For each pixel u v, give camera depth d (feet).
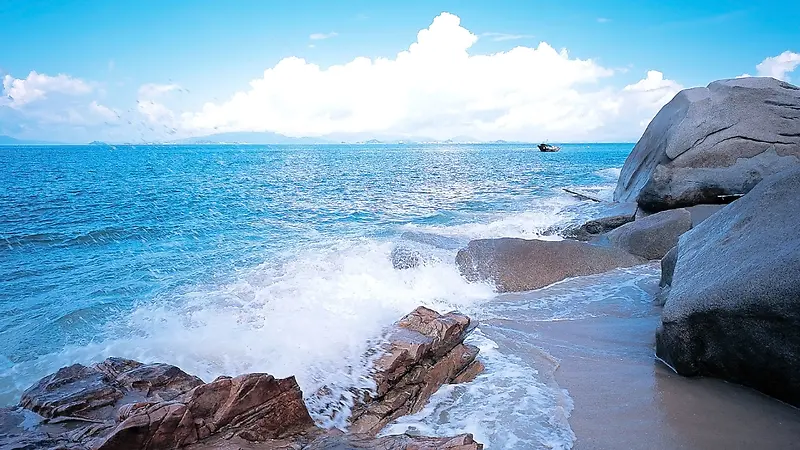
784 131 53.21
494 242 41.11
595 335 28.30
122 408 15.58
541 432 18.47
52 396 16.71
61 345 25.64
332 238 52.16
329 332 25.44
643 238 43.27
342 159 259.60
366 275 37.58
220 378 16.89
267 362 22.39
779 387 19.69
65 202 74.95
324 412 19.21
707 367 21.76
